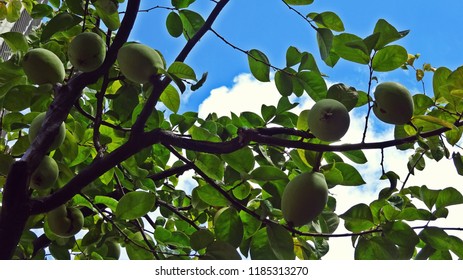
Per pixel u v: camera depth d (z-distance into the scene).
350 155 2.67
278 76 2.76
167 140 2.35
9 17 4.53
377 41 2.27
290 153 2.54
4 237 1.95
